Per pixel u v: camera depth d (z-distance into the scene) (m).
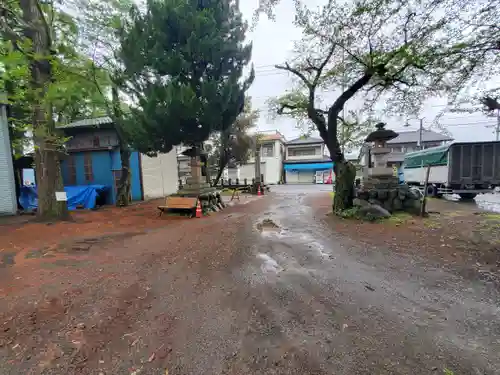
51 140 7.25
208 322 2.48
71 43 8.01
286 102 9.29
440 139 26.77
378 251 4.48
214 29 7.85
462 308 2.62
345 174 7.84
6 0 6.47
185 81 7.99
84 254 4.55
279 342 2.16
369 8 5.22
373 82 7.26
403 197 7.47
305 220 7.49
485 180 10.61
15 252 4.64
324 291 3.07
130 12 7.74
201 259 4.27
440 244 4.65
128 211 9.98
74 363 1.96
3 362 1.96
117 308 2.75
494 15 4.31
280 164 31.78
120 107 9.65
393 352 2.01
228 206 11.15
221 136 15.91
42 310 2.69
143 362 1.96
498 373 1.77
